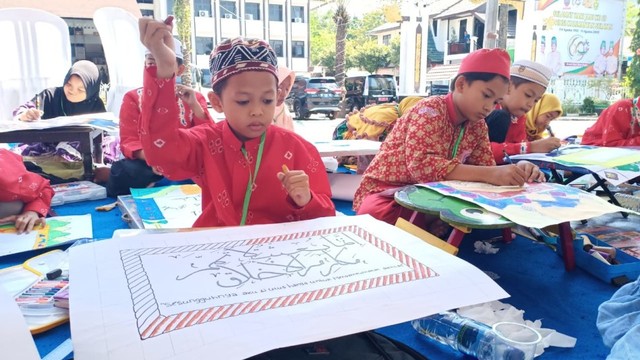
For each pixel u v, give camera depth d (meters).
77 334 0.59
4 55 4.37
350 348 0.92
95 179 3.42
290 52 19.16
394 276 0.78
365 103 12.41
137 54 4.90
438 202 1.44
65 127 3.17
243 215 1.36
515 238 2.16
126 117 3.08
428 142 1.86
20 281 1.54
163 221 2.18
